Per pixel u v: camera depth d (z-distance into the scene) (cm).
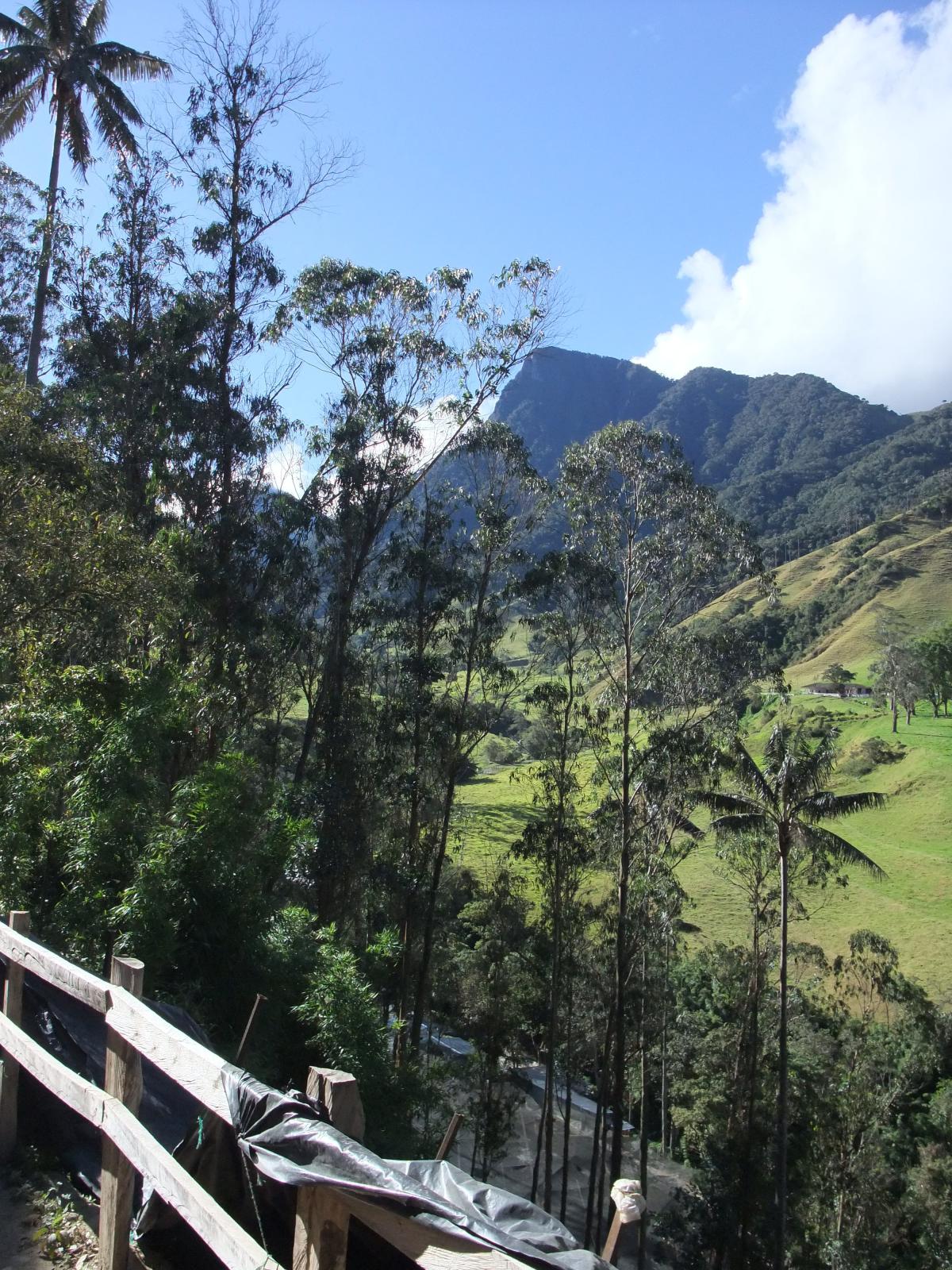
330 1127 257
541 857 2958
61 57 2678
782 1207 2248
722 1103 2908
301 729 3344
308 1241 252
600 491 2870
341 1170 245
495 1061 2809
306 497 2853
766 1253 2653
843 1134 2869
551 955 3005
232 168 2717
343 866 2519
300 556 2738
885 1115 3094
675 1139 3441
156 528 2400
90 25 2741
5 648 1151
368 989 1002
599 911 2958
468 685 3042
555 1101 3516
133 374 2567
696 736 2741
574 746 3059
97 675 974
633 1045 3031
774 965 3184
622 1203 245
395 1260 299
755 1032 2762
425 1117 1353
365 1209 242
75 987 406
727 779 2723
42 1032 566
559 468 2930
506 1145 3062
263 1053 875
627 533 2888
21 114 2708
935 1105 3169
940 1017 3425
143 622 1513
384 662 3133
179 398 2500
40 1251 403
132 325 2644
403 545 3058
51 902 835
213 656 2338
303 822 1018
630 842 2772
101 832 817
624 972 2670
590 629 2922
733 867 3123
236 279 2717
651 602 2870
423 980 2798
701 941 4262
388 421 2950
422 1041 3133
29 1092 511
